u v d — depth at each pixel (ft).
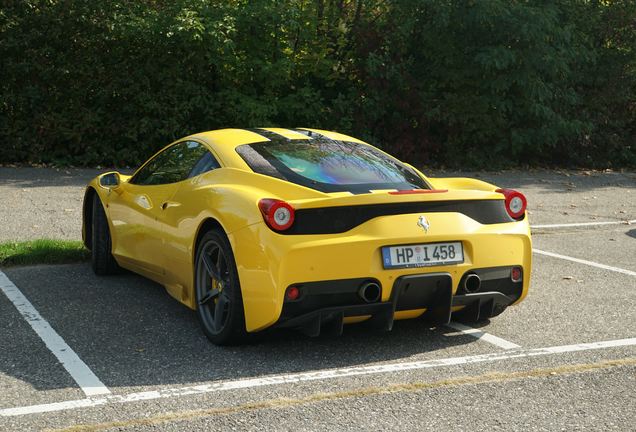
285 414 12.37
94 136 46.16
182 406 12.63
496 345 16.12
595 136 56.39
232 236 14.94
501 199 16.22
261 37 48.85
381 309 14.98
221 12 47.44
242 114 47.42
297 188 15.33
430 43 51.75
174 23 44.86
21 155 45.11
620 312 18.92
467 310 16.33
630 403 13.05
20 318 17.38
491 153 53.62
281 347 15.71
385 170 16.92
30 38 43.70
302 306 14.52
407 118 52.75
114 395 13.04
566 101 54.54
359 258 14.61
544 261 25.23
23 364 14.46
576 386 13.80
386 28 52.34
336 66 52.11
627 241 29.19
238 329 15.21
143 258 19.13
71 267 22.43
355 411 12.55
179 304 18.83
